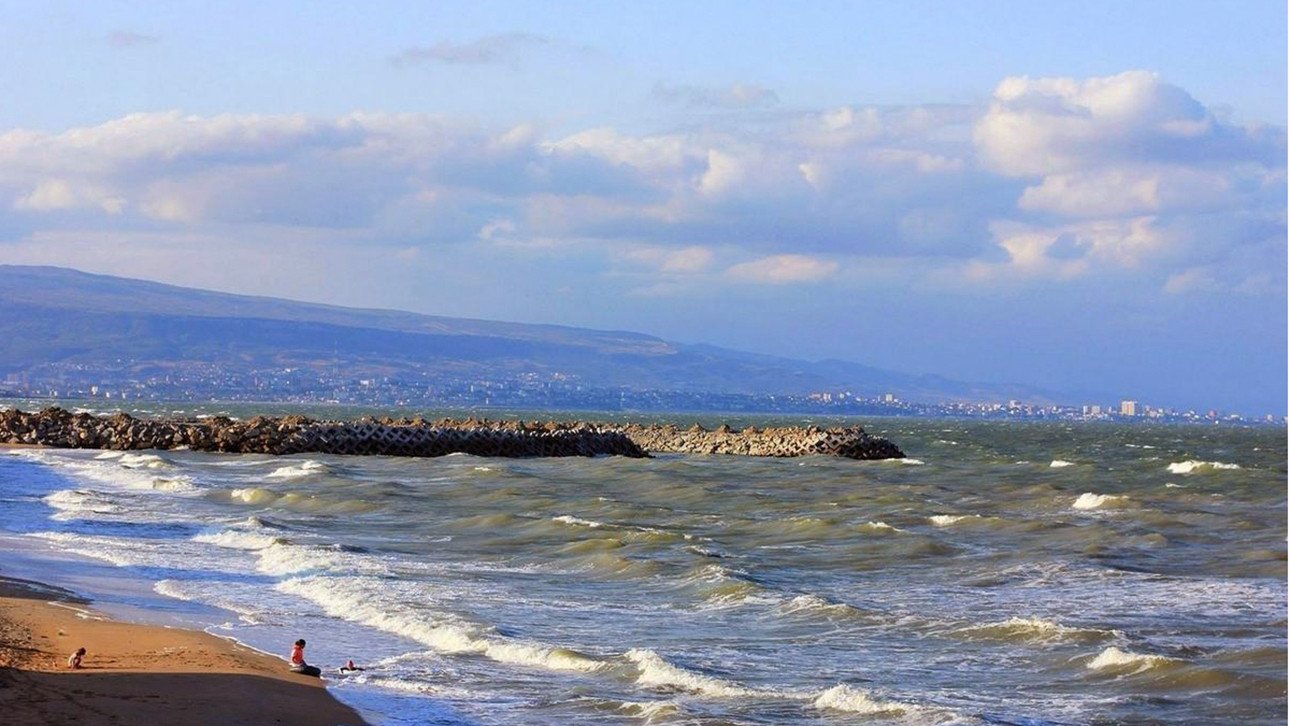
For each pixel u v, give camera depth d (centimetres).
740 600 2792
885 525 4188
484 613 2592
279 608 2631
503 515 4353
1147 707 1934
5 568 2933
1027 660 2241
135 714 1669
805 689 2025
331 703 1864
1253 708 1914
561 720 1823
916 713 1862
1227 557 3619
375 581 2950
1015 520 4419
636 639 2392
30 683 1783
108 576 2928
